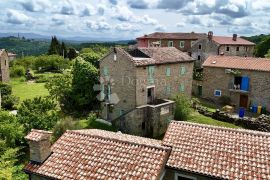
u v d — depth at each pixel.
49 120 26.36
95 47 106.75
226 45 63.34
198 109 39.16
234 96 44.03
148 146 13.95
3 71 62.31
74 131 16.36
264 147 13.86
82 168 13.37
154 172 12.44
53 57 90.19
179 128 16.14
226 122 35.44
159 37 74.12
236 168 12.82
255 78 41.28
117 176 12.53
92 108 41.72
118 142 14.65
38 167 13.94
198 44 65.19
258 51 76.25
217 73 45.22
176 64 38.47
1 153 19.56
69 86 42.28
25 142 23.70
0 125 22.44
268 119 33.16
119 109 35.53
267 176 12.18
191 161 13.55
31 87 61.03
